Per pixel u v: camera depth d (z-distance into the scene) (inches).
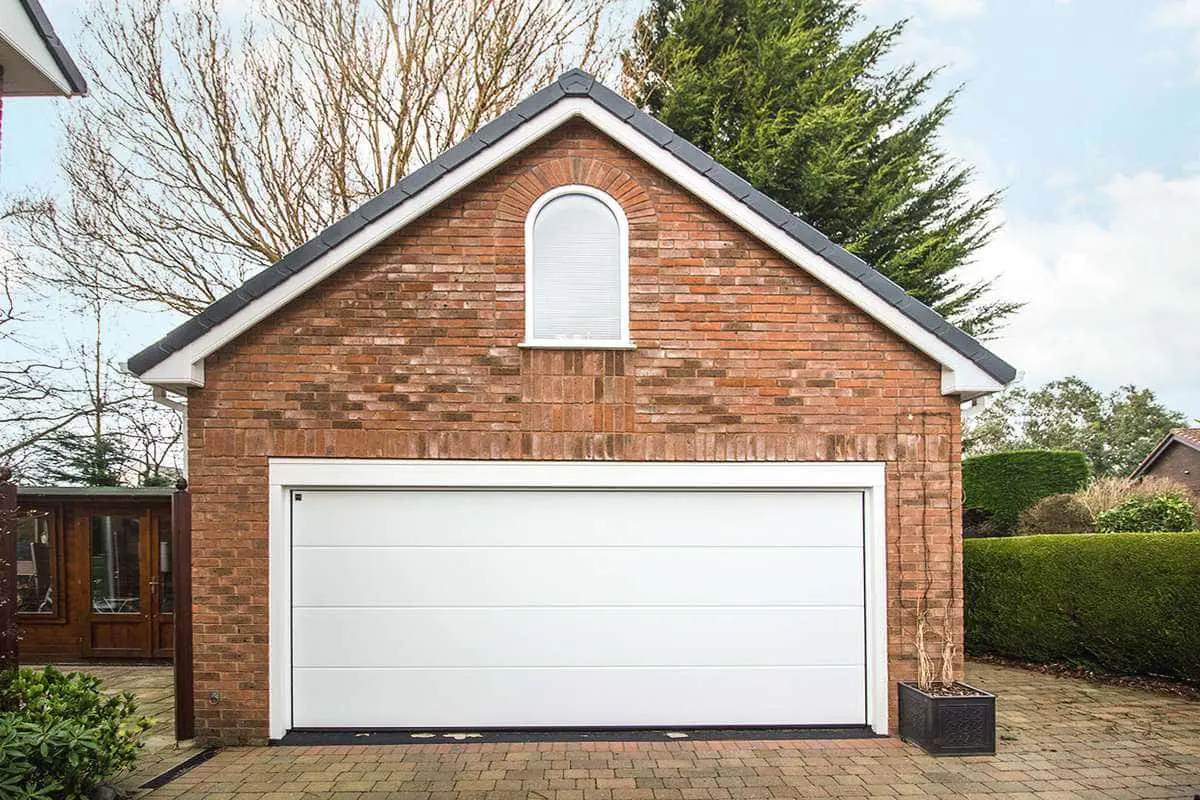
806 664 297.4
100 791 227.1
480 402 290.5
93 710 243.6
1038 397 1403.8
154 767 257.3
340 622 291.1
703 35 692.7
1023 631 433.1
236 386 287.1
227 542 284.8
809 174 633.6
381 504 293.7
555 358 292.5
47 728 214.8
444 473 289.6
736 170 660.1
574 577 296.4
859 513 300.7
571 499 297.7
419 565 293.9
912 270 689.0
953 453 295.7
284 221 621.3
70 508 483.8
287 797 231.5
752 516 299.6
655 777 247.0
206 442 286.2
